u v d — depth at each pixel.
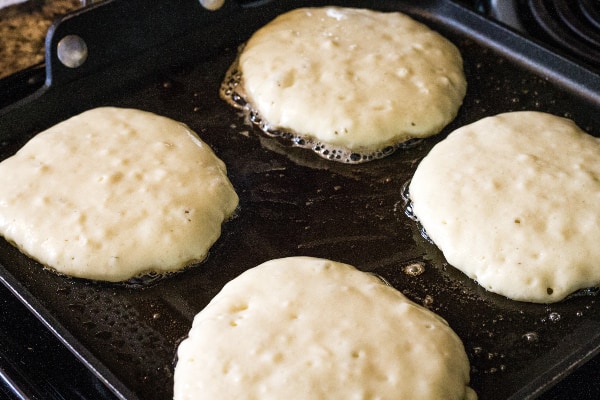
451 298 0.42
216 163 0.46
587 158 0.45
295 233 0.44
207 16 0.51
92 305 0.42
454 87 0.49
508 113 0.48
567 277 0.41
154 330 0.41
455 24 0.53
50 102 0.48
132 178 0.44
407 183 0.46
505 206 0.43
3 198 0.44
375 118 0.47
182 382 0.38
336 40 0.51
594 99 0.49
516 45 0.51
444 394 0.37
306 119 0.47
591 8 0.54
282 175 0.46
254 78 0.49
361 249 0.44
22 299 0.41
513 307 0.42
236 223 0.45
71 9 0.55
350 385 0.37
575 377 0.39
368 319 0.39
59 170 0.45
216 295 0.41
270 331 0.39
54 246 0.42
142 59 0.50
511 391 0.39
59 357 0.40
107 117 0.47
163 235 0.42
